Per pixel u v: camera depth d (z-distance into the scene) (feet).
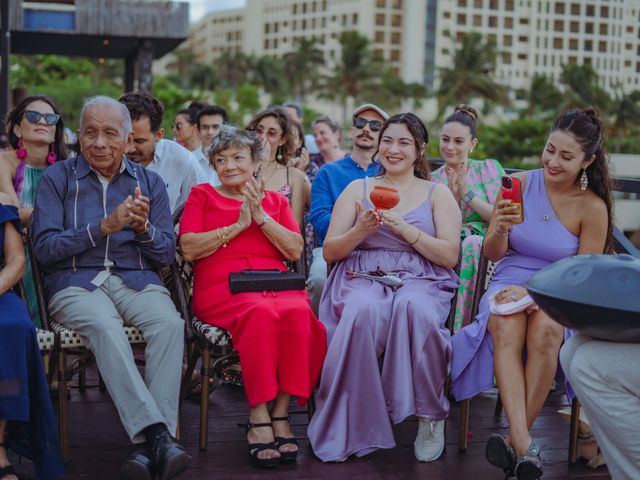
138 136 13.55
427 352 10.90
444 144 15.05
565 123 10.94
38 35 35.29
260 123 15.05
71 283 10.71
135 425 9.87
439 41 381.81
